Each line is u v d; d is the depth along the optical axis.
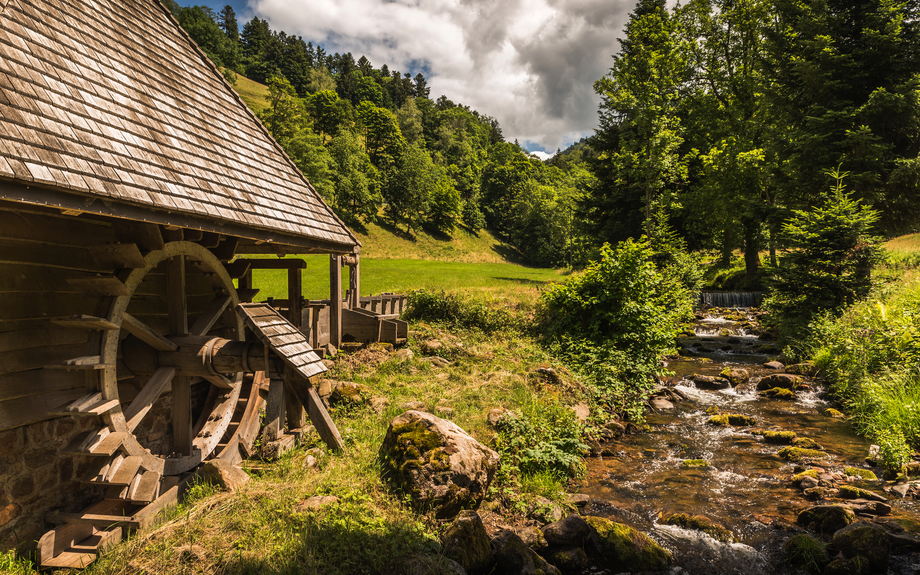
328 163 69.88
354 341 12.48
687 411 10.80
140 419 5.41
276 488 5.24
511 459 6.93
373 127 106.50
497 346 13.49
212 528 4.44
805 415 10.23
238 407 7.38
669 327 14.86
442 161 132.12
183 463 5.76
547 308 16.39
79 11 5.80
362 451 6.34
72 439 5.01
